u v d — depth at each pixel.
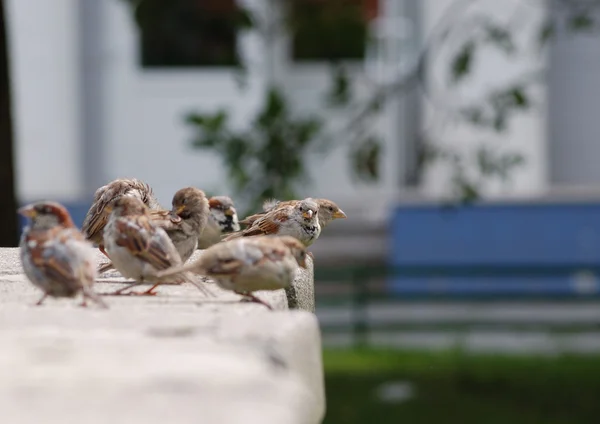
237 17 14.71
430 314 19.19
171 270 5.87
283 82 21.92
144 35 21.42
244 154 12.87
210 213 8.67
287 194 12.65
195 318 4.74
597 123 21.70
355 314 17.72
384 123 21.86
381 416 11.80
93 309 5.34
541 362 14.81
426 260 21.33
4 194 10.98
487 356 15.39
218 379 3.48
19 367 3.65
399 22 21.39
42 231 5.43
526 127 20.81
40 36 20.80
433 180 21.70
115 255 6.04
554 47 21.45
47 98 20.92
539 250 21.03
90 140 21.52
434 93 20.64
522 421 11.51
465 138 20.58
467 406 12.22
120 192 7.52
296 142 12.91
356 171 14.10
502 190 21.11
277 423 3.04
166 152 21.61
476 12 20.50
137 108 21.56
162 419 3.07
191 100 21.52
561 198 20.97
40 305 5.53
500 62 20.33
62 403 3.23
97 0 21.25
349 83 14.17
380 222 22.33
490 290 20.86
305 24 15.17
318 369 4.70
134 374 3.54
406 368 14.41
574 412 11.87
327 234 22.39
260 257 5.77
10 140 11.05
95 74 21.39
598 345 16.50
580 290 20.58
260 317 4.66
